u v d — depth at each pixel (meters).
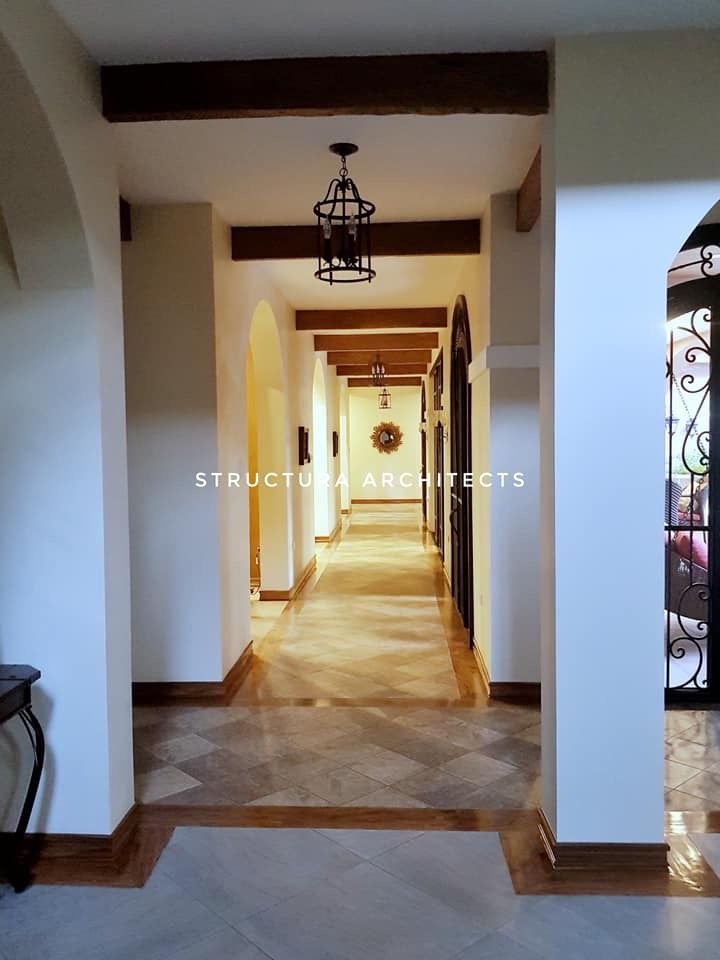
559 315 2.46
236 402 4.82
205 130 3.13
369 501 18.16
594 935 2.21
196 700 4.35
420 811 2.98
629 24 2.37
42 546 2.63
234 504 4.75
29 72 2.14
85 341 2.59
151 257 4.26
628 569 2.50
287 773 3.35
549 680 2.64
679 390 4.27
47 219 2.49
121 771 2.76
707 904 2.36
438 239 4.60
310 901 2.38
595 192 2.44
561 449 2.49
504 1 2.23
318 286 6.45
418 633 5.91
